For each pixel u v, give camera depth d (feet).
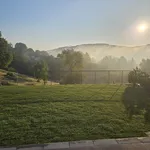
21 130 14.97
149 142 13.08
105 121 17.10
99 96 26.73
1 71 127.34
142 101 24.30
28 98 24.85
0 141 13.14
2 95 26.50
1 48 127.85
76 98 25.29
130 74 36.60
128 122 16.99
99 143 12.88
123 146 12.46
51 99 24.56
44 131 14.80
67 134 14.29
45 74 84.99
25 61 182.60
